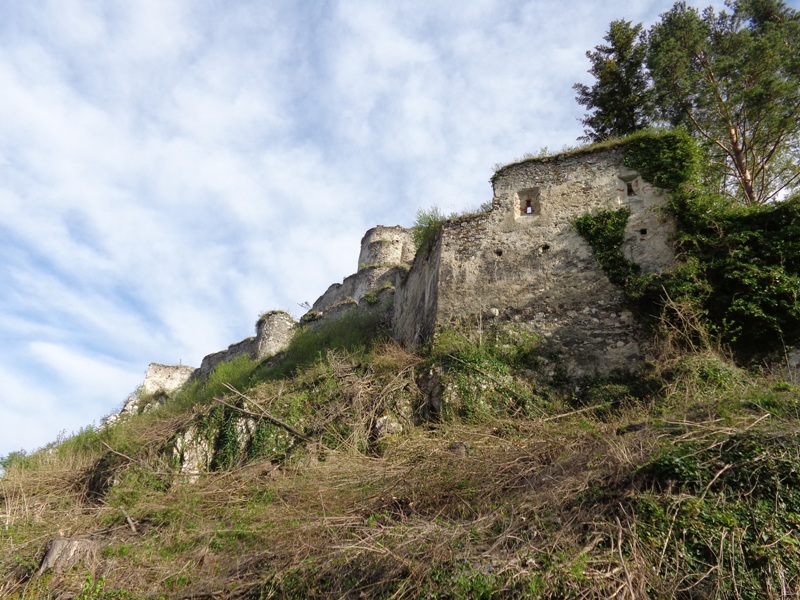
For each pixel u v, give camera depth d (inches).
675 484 213.2
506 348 442.6
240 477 381.1
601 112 701.9
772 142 634.2
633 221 457.4
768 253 393.1
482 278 490.9
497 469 275.3
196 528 314.3
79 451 558.9
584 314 439.5
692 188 453.1
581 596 173.6
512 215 508.7
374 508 277.1
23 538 335.6
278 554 250.1
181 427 467.2
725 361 368.8
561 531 201.6
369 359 492.4
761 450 214.2
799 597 171.0
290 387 486.3
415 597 189.2
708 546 188.9
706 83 614.5
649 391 374.0
